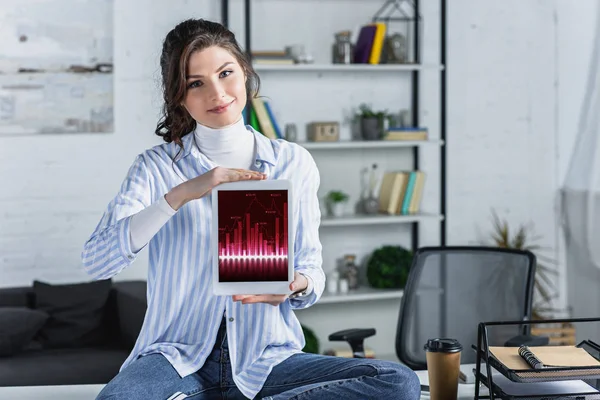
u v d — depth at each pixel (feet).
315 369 6.18
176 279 6.39
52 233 14.40
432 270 10.64
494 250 10.51
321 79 15.52
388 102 15.90
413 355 10.51
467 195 16.42
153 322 6.43
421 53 15.87
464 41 16.19
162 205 5.84
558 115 16.72
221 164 6.65
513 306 10.28
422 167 16.20
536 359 5.94
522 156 16.62
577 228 16.15
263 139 6.85
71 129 14.34
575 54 16.61
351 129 15.71
